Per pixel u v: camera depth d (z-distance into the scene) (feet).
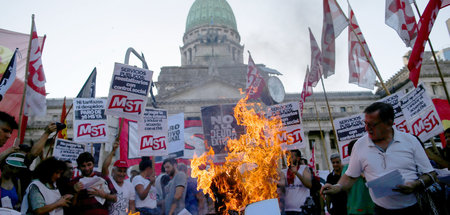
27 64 22.76
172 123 40.04
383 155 11.60
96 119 35.01
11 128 15.52
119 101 26.30
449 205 18.33
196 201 26.27
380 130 11.60
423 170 11.41
